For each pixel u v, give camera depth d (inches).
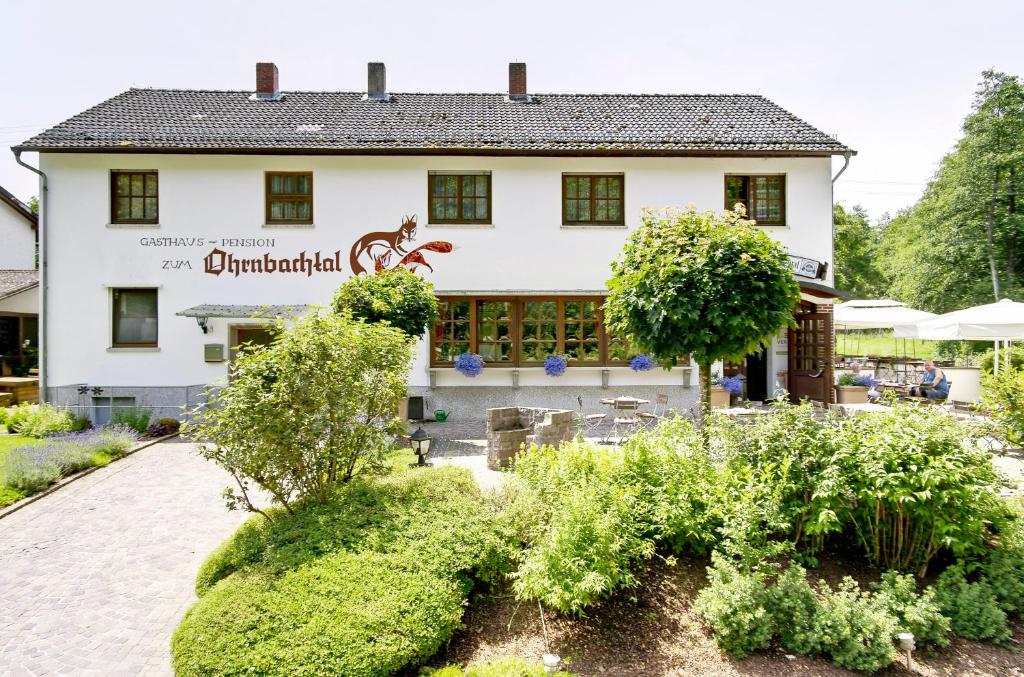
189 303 553.3
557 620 178.1
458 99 690.8
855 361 946.1
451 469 257.1
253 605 157.2
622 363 569.6
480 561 188.7
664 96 699.4
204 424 218.1
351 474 247.6
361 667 141.7
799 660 163.5
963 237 1231.5
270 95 672.4
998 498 206.4
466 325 567.8
